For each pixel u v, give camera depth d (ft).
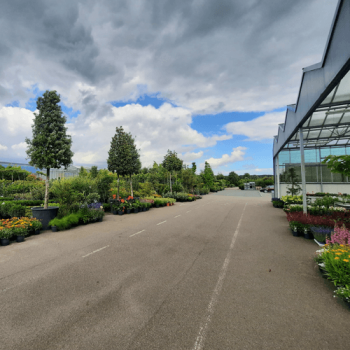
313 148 58.49
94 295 10.27
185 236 22.08
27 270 13.26
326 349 6.79
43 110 26.48
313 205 32.01
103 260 15.05
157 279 12.07
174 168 72.64
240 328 7.83
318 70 16.81
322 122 27.09
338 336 7.39
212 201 66.74
